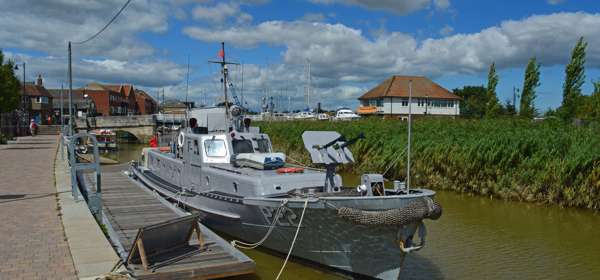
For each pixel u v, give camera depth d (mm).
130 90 114125
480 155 19047
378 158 24062
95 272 7289
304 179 11430
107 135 49719
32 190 14539
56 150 30469
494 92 50344
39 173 18797
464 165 19578
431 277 10086
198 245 9594
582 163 16344
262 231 10914
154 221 11555
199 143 13359
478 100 90312
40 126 57844
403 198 9172
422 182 21609
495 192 18531
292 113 75188
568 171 16656
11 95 44188
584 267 10672
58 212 11281
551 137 18609
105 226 10602
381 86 76250
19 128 51500
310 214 9508
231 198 11234
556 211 16250
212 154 13273
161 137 22406
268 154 12688
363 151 25547
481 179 19281
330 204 9164
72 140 12469
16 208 11758
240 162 12805
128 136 68438
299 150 31406
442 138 22547
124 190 15977
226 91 15047
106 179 18719
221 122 15031
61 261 7773
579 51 37438
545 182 17359
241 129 15047
